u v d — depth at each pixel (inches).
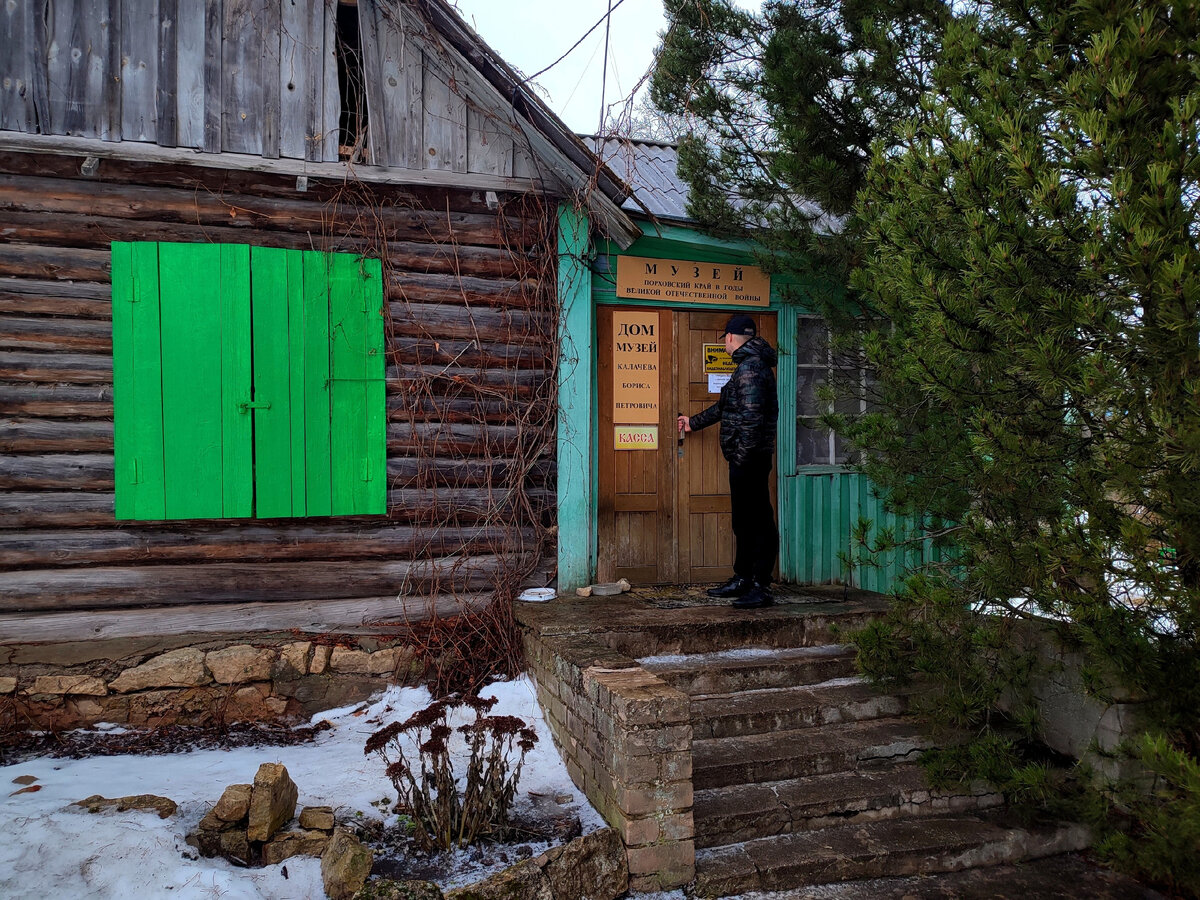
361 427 216.2
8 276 195.6
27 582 195.8
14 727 187.9
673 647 200.8
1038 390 152.7
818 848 154.2
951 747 169.9
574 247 235.5
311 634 211.0
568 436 235.1
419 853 141.2
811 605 227.1
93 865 126.0
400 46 219.0
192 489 203.3
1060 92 141.3
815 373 278.4
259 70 208.8
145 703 195.8
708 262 260.4
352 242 218.4
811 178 220.2
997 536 157.8
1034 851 162.7
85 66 197.9
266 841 138.0
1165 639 140.0
